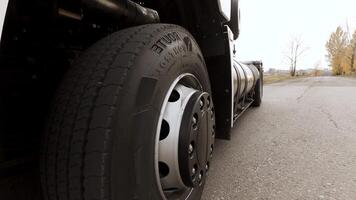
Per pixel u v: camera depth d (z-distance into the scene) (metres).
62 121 1.17
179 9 2.16
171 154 1.38
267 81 26.39
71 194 1.12
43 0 1.40
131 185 1.13
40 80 1.54
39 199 1.54
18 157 1.44
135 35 1.39
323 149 3.32
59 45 1.66
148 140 1.20
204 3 2.10
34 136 1.53
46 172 1.19
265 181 2.44
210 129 1.72
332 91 11.89
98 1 1.62
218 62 2.40
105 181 1.07
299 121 5.04
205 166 1.67
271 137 3.93
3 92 1.28
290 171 2.66
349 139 3.75
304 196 2.16
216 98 2.47
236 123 4.95
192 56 1.67
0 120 1.29
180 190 1.56
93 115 1.12
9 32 1.22
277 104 7.51
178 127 1.40
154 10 2.28
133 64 1.22
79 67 1.29
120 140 1.09
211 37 2.34
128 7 1.90
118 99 1.13
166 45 1.41
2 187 1.37
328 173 2.59
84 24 1.82
